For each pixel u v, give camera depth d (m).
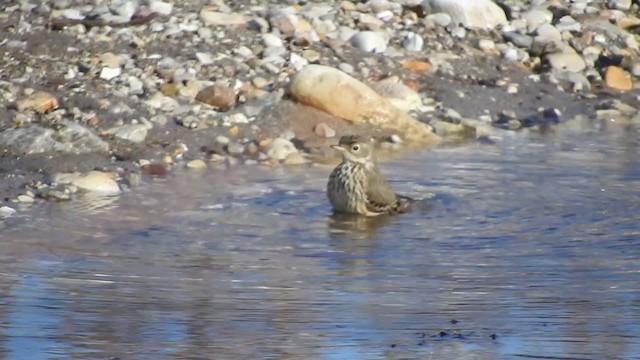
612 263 11.77
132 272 11.33
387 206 13.62
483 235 12.77
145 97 17.30
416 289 10.94
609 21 22.41
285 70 18.58
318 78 17.61
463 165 15.86
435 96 18.94
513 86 19.72
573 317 10.20
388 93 18.42
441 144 17.11
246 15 20.11
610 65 21.03
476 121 18.20
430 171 15.52
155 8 19.84
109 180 14.48
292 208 13.81
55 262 11.60
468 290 10.90
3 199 13.80
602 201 14.12
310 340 9.66
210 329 9.91
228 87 17.70
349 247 12.29
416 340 9.69
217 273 11.35
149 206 13.72
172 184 14.73
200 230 12.83
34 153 15.34
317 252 12.11
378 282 11.15
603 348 9.52
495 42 21.03
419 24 21.00
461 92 19.17
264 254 12.02
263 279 11.20
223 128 16.83
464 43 20.77
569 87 20.19
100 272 11.32
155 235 12.60
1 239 12.34
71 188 14.27
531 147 16.94
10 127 16.03
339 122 17.42
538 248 12.29
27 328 9.86
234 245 12.30
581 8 22.72
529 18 21.86
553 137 17.62
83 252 11.96
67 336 9.70
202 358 9.30
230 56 18.73
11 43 18.39
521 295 10.77
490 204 14.00
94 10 19.69
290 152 16.17
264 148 16.39
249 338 9.70
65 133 15.62
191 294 10.73
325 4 21.03
